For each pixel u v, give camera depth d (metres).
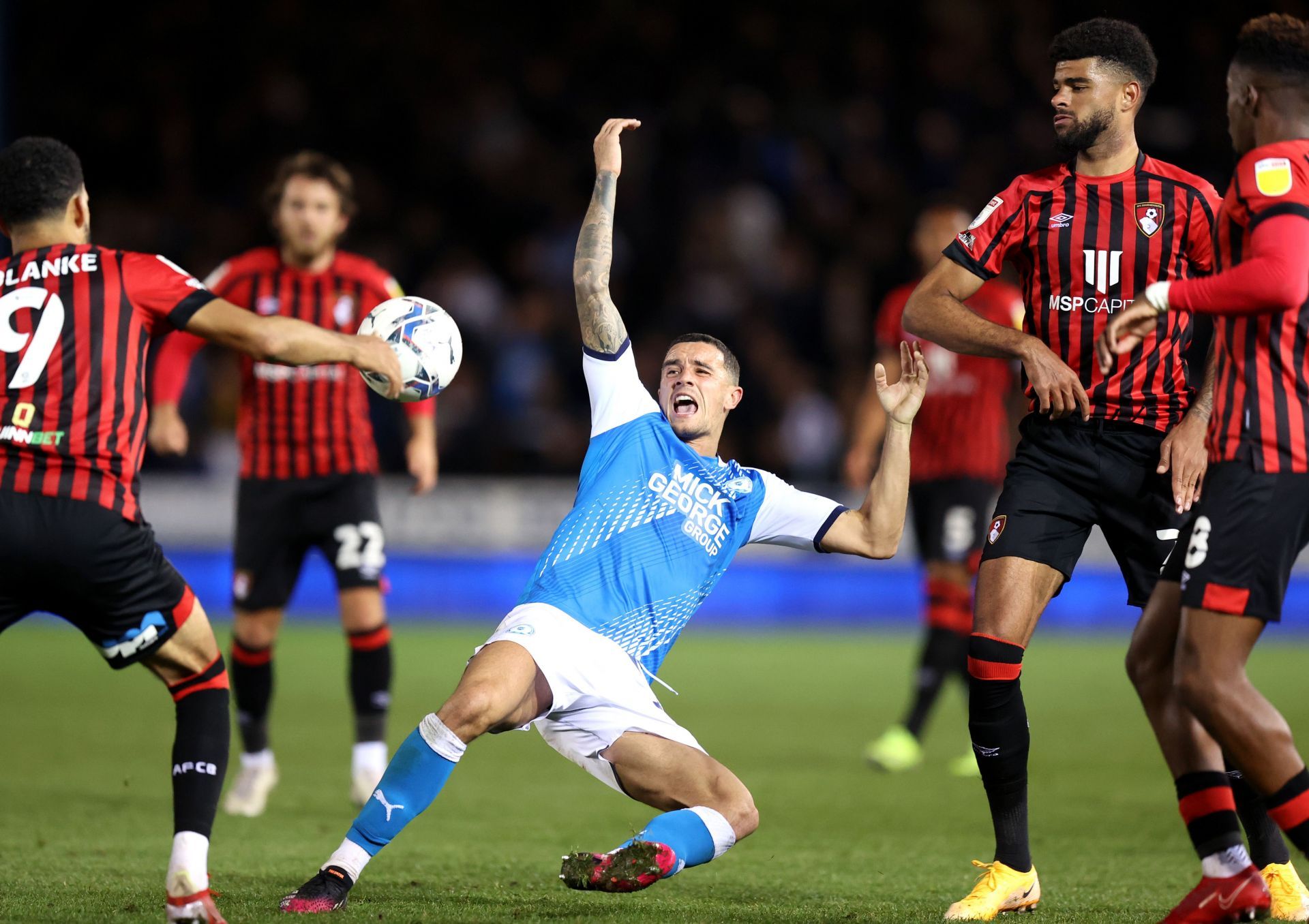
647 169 70.44
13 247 13.39
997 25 72.38
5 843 18.31
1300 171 12.49
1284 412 12.59
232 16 71.88
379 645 22.77
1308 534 12.84
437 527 52.97
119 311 12.86
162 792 22.81
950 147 68.88
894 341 28.33
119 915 13.40
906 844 19.42
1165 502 15.20
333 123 71.44
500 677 13.96
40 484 12.45
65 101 70.56
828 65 74.00
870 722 32.41
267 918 13.34
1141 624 14.03
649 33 74.56
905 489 15.95
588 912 14.26
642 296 66.81
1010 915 14.55
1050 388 14.67
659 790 14.80
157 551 13.10
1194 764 13.64
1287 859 14.88
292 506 22.94
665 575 15.23
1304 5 64.25
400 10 73.69
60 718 31.17
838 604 54.19
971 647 15.01
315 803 22.53
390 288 24.27
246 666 22.34
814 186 69.69
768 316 64.50
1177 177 15.42
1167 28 67.19
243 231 66.56
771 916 14.33
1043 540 15.13
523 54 74.31
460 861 17.62
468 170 70.81
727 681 39.00
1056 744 28.83
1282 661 43.31
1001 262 15.76
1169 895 15.79
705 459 15.64
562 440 58.84
